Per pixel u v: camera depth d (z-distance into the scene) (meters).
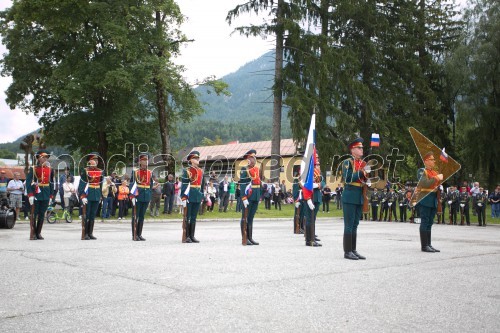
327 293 5.70
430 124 37.91
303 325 4.39
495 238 15.26
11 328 4.19
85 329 4.18
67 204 21.53
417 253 9.96
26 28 32.16
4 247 9.90
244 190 11.09
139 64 27.56
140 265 7.49
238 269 7.25
